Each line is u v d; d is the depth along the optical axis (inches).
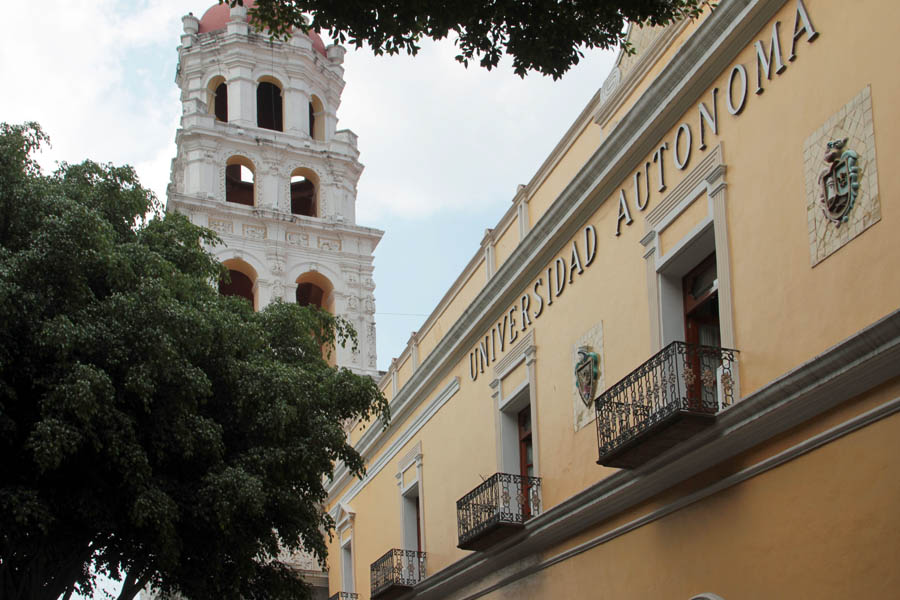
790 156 455.5
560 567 631.8
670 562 516.4
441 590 808.3
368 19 394.0
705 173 513.3
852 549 400.5
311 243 1437.0
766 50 477.7
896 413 386.6
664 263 543.8
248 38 1501.0
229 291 1440.7
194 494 597.9
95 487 571.2
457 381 828.0
